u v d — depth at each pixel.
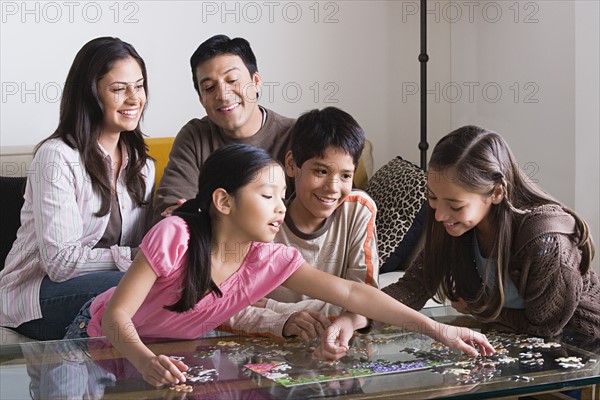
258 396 1.35
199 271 1.69
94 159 2.43
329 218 2.02
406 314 1.73
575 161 3.23
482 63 3.78
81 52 2.44
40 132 3.52
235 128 2.59
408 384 1.41
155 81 3.65
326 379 1.43
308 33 3.87
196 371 1.49
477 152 1.79
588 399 2.03
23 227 2.49
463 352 1.60
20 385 1.43
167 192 2.60
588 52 3.16
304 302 1.93
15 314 2.39
